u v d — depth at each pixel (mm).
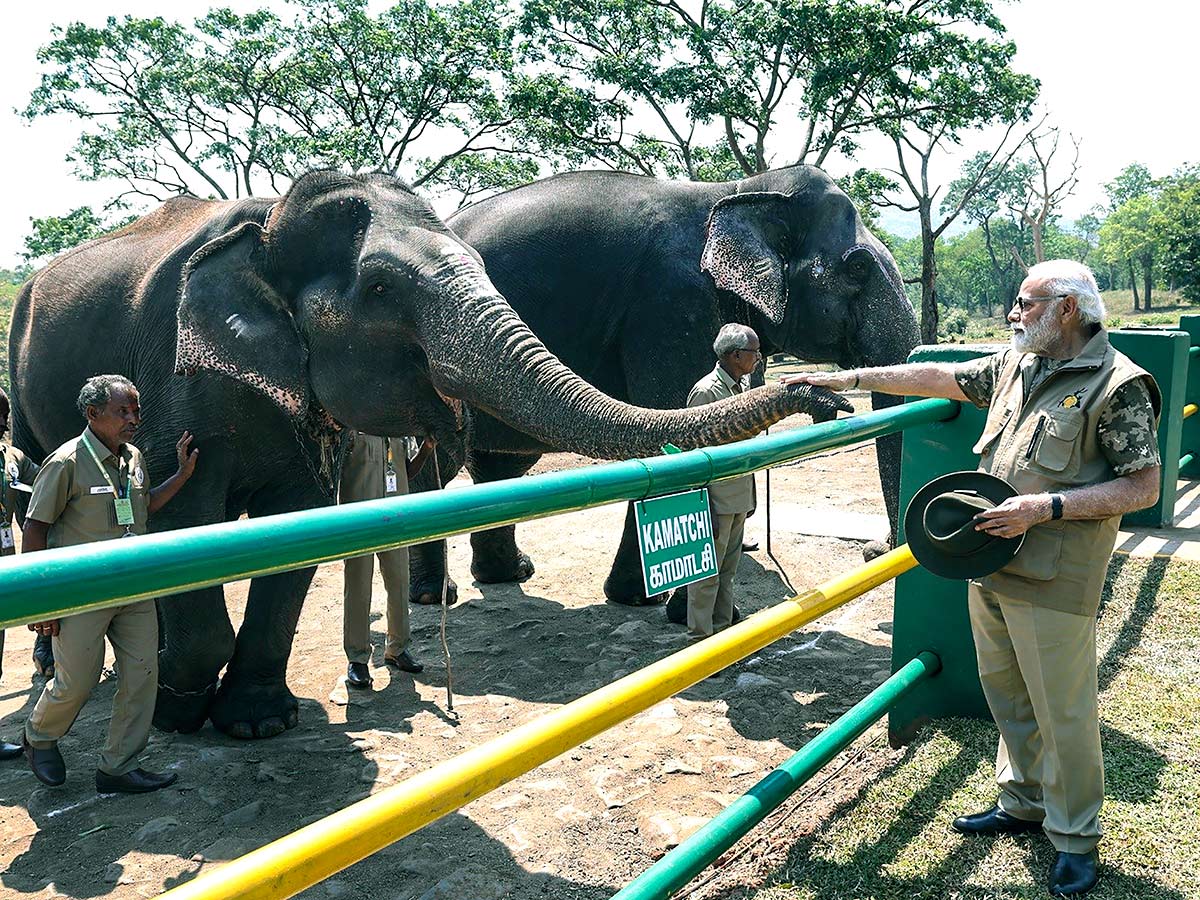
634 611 7059
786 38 28391
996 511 2705
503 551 7781
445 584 4934
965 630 4023
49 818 4141
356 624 5637
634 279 7078
